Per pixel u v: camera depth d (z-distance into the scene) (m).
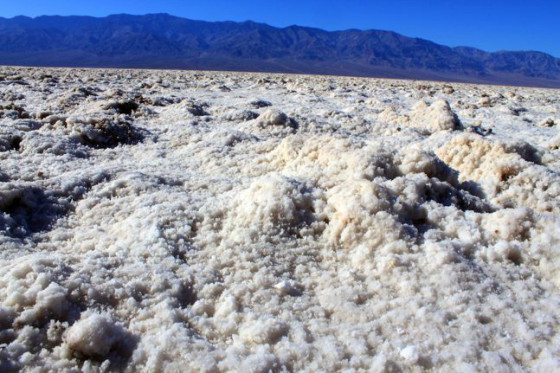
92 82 18.72
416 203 3.53
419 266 2.83
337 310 2.49
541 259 2.98
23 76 18.48
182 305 2.46
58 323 2.12
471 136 5.47
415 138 8.04
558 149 7.53
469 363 2.08
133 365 2.00
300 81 28.30
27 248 3.00
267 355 2.05
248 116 9.45
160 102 11.94
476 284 2.68
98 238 3.23
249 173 5.20
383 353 2.15
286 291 2.61
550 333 2.31
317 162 4.73
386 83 33.38
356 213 3.18
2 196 3.52
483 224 3.42
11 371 1.88
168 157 6.11
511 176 4.61
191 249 3.00
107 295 2.38
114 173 4.71
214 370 1.97
